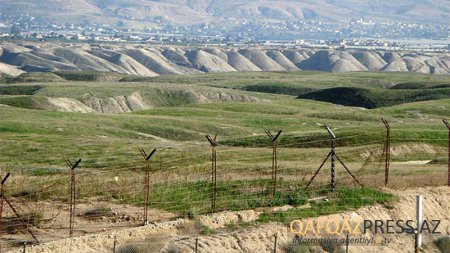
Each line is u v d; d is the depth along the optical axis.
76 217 39.88
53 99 190.38
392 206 43.34
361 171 55.56
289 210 41.09
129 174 55.31
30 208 41.00
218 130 128.50
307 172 55.56
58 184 48.34
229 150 76.94
